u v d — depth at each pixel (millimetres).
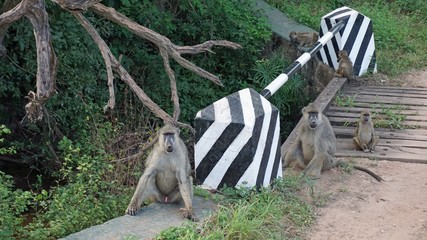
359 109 12047
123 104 13102
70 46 11742
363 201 8125
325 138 8891
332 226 7391
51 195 10117
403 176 9000
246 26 15477
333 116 11625
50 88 8438
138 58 13836
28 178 12078
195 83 14617
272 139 8125
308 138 8898
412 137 10555
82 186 8766
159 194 7617
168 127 7449
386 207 7965
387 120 11320
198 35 15211
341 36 14438
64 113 11672
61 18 11750
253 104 7965
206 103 14453
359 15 14602
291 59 15891
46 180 12000
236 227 6695
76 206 8578
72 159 10133
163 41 9242
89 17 12242
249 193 7730
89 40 12031
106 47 8789
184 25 14953
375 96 12984
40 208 10117
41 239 8125
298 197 8016
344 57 13914
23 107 12148
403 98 12828
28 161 11914
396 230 7352
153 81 13828
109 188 9312
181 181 7316
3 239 7641
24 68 11492
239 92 8188
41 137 12102
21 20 11086
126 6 13516
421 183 8750
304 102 15383
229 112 7879
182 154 7387
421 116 11625
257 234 6770
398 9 20047
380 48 16688
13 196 8914
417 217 7699
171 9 15234
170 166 7363
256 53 15633
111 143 10672
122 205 8688
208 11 15219
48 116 11406
